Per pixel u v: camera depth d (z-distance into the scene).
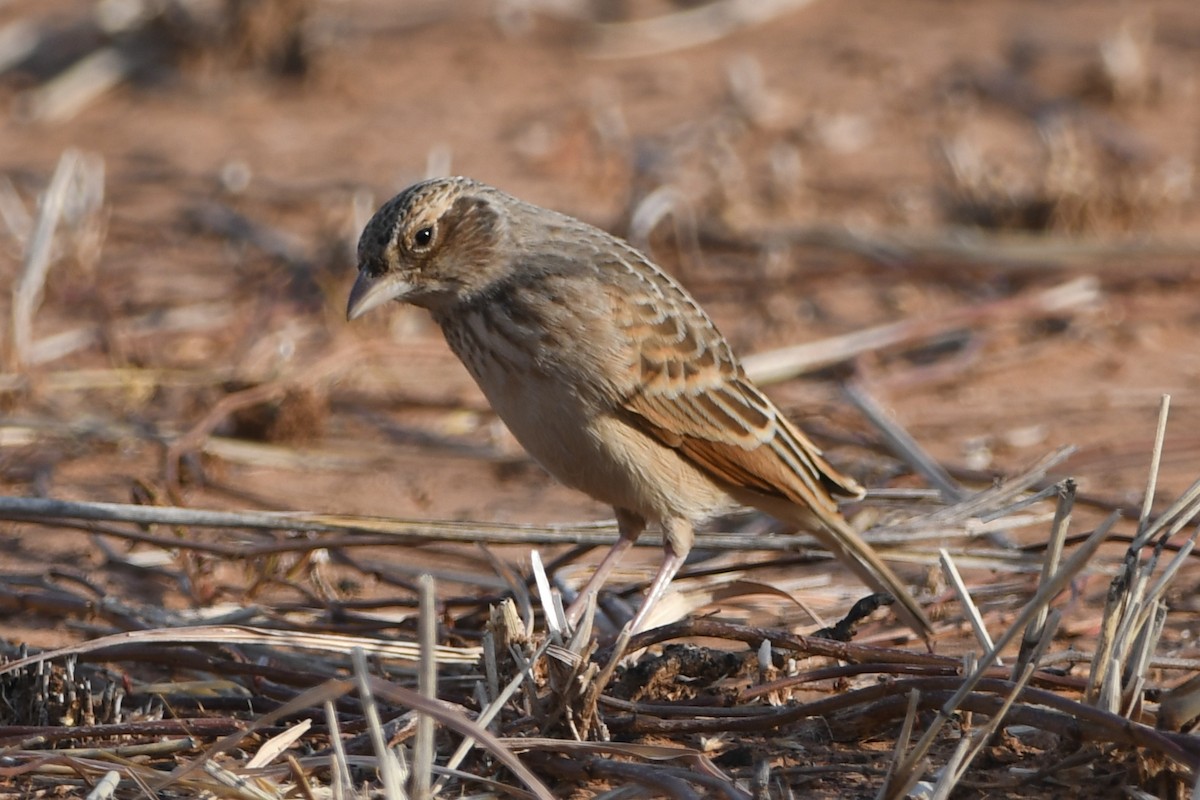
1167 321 16.53
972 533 10.35
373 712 6.66
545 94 24.78
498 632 8.06
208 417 12.97
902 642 9.59
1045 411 14.23
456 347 9.72
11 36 25.62
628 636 8.08
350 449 13.46
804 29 28.67
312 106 24.25
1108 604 7.58
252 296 16.69
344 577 10.96
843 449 13.19
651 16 28.59
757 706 8.27
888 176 21.11
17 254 17.59
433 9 29.17
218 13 25.45
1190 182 20.67
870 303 17.17
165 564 10.94
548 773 7.62
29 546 11.38
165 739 8.00
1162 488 12.27
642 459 9.48
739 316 16.78
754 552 11.15
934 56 26.59
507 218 9.49
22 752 7.76
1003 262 17.78
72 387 14.34
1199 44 27.30
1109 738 7.23
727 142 22.05
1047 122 22.84
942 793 6.90
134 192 20.45
